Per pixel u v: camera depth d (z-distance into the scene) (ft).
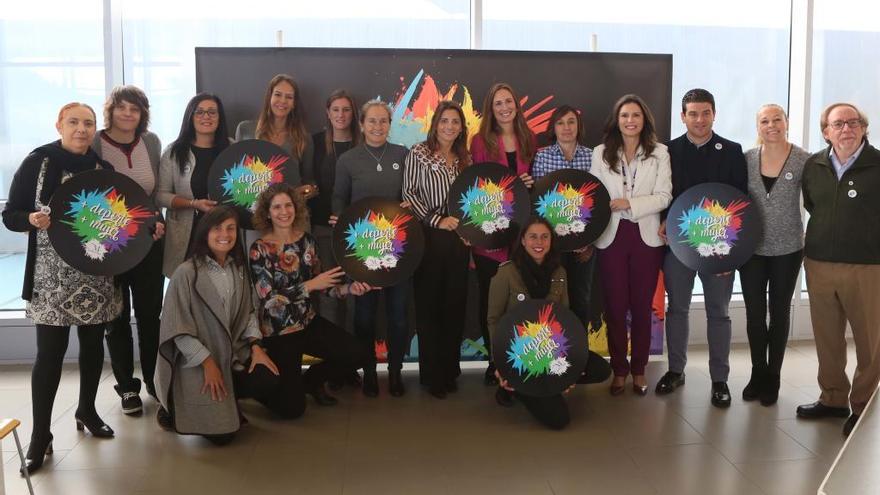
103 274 9.92
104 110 11.30
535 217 11.35
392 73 12.99
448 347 12.37
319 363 11.91
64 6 13.94
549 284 11.49
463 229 11.80
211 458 9.87
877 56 15.39
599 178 12.12
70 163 9.95
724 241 11.52
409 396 12.39
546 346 10.96
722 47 15.07
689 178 11.88
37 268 9.73
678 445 10.20
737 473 9.29
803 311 15.67
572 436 10.56
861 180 10.50
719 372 12.10
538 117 13.28
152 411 11.69
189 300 10.14
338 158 12.14
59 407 11.83
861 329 10.73
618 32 14.74
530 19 14.47
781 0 15.12
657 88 13.43
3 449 10.11
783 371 13.60
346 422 11.18
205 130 11.74
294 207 11.14
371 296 12.15
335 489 8.91
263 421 11.24
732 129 15.39
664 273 12.43
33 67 14.05
